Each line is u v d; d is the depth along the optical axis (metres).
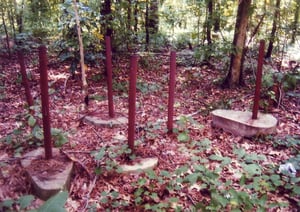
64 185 2.83
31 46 9.85
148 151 3.69
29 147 3.62
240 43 6.34
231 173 3.32
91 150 3.66
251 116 4.47
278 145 3.97
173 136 4.11
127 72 7.39
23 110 4.93
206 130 4.45
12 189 2.89
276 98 5.54
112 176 3.20
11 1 9.94
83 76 5.00
